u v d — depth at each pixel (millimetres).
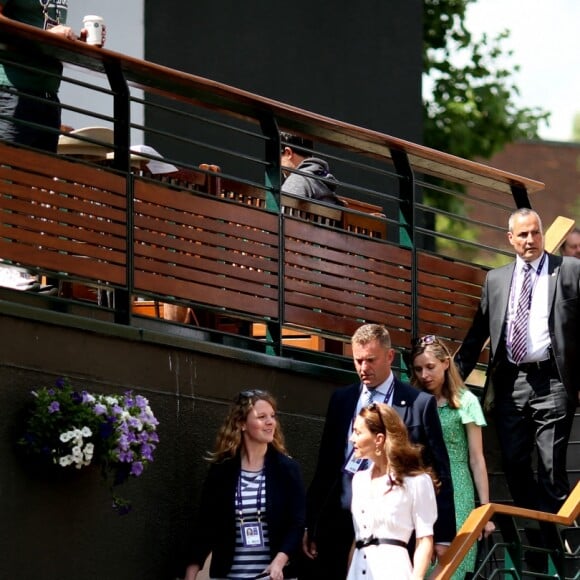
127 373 22219
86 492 21391
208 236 23953
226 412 23609
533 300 26234
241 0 37438
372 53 38688
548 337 26078
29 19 24312
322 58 38219
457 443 24297
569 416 26062
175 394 22875
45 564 20781
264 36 37625
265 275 24672
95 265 22359
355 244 26250
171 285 23359
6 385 20609
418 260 27328
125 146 22984
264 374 24312
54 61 22844
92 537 21422
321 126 25750
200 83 23625
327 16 38312
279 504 21922
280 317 24828
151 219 23219
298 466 22266
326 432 22906
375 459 20953
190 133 36594
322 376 25203
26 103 23641
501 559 27438
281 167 25156
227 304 24094
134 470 21453
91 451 20812
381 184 38938
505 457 26406
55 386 21172
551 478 26016
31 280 22984
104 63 22938
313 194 26906
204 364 23359
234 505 21844
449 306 27766
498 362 26531
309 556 22609
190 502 22953
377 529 20750
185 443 22938
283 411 24547
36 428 20594
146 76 23500
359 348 22594
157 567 22359
